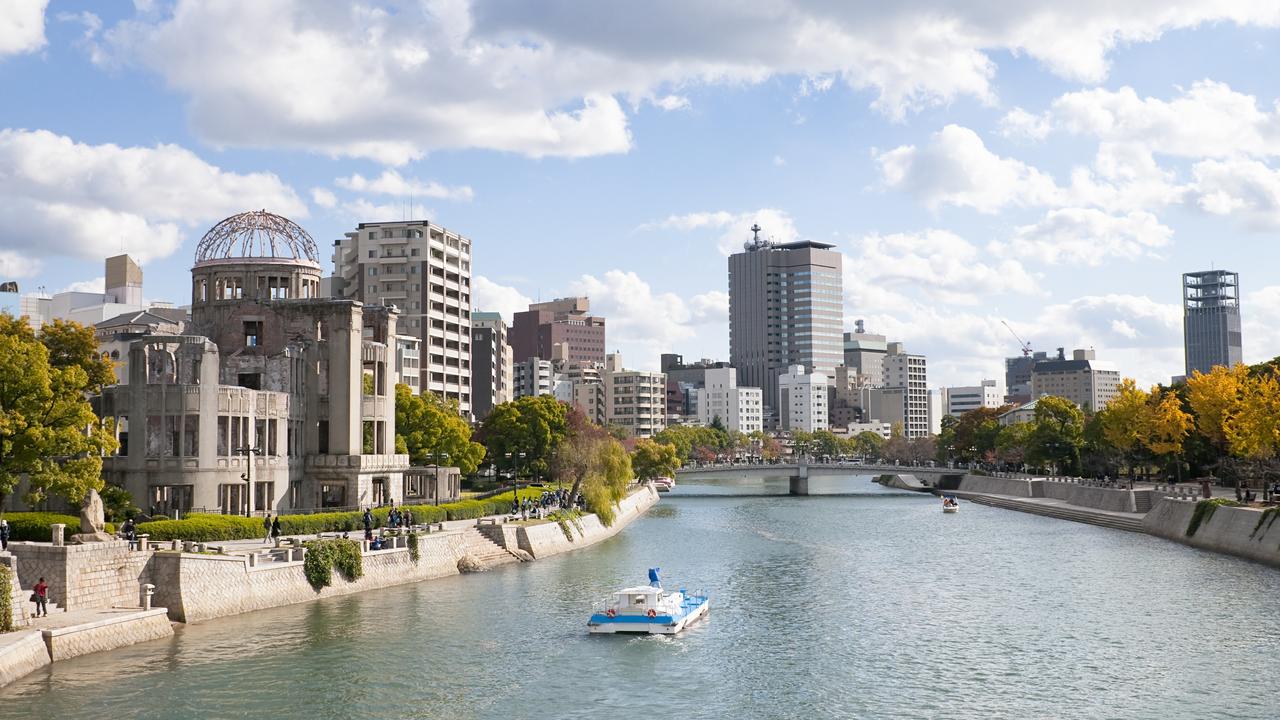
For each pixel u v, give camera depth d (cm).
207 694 6681
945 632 8819
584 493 16388
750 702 6862
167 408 11075
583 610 9481
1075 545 14488
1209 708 6669
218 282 13788
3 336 8844
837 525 17938
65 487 8575
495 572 11656
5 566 7100
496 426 19450
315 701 6681
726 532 16700
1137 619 9194
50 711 6231
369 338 14300
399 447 14988
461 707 6669
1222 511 13562
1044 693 7019
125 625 7631
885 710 6694
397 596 9931
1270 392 14188
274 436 12094
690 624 9106
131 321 16250
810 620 9331
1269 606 9612
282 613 8944
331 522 11006
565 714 6588
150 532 9156
